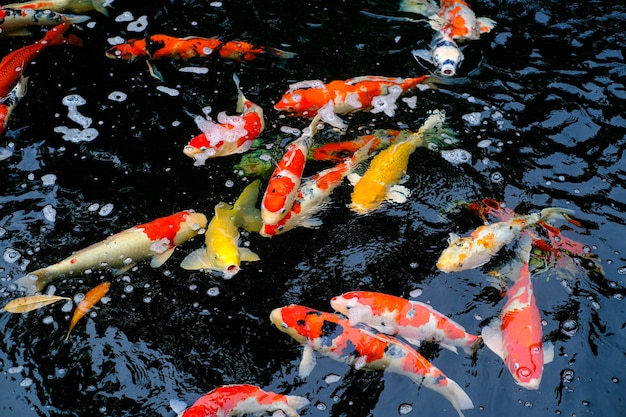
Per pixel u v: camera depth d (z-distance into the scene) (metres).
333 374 2.92
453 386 2.87
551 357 2.95
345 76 3.60
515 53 3.69
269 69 3.62
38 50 3.62
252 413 2.84
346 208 3.23
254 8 3.85
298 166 3.15
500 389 2.90
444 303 3.05
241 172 3.32
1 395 2.90
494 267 3.11
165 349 2.98
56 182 3.31
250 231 3.18
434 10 3.83
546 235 3.18
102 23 3.77
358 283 3.09
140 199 3.27
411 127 3.44
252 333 3.00
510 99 3.54
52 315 3.04
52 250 3.15
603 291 3.07
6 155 3.37
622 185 3.31
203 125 3.44
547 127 3.46
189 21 3.79
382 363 2.91
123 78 3.59
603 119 3.49
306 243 3.17
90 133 3.43
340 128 3.42
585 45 3.72
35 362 2.96
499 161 3.36
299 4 3.86
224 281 3.09
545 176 3.33
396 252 3.15
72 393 2.91
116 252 3.09
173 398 2.90
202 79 3.58
